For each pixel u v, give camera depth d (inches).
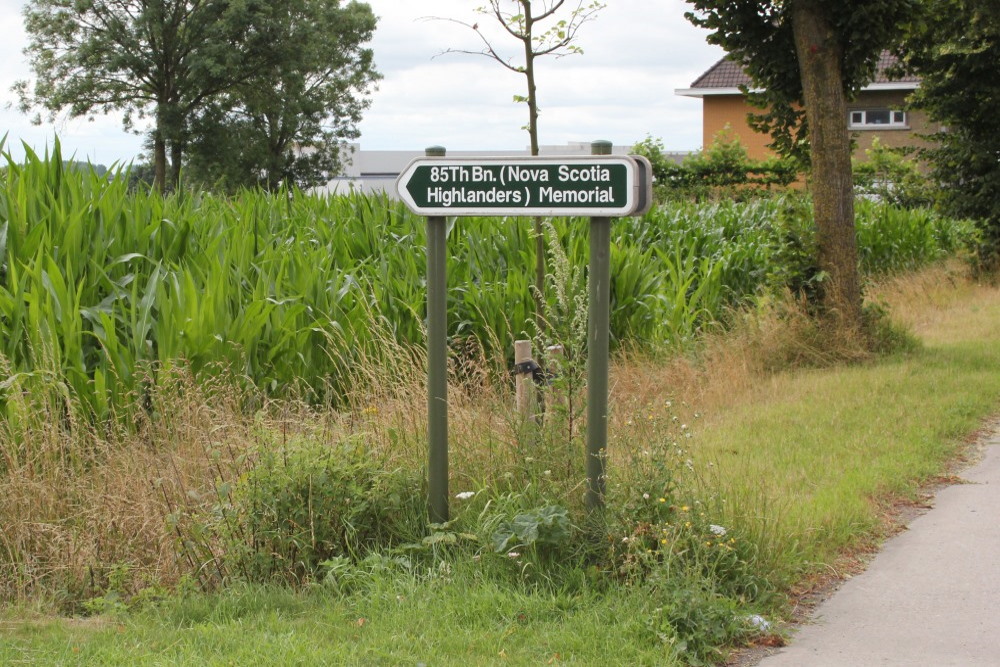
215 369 304.5
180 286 316.5
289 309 336.5
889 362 464.1
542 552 207.9
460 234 470.6
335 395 341.1
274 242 442.0
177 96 2100.1
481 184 211.3
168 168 2190.0
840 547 231.6
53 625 191.5
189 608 195.5
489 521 212.5
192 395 277.6
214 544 217.5
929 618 194.5
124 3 2074.3
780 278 496.7
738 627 183.8
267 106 2185.0
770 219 746.8
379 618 188.7
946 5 653.3
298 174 2438.5
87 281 324.8
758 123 529.3
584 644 175.5
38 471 239.0
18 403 248.7
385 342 306.5
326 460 220.5
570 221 490.3
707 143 1813.5
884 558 228.2
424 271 430.6
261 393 309.7
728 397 391.5
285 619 190.4
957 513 261.0
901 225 871.1
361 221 490.9
